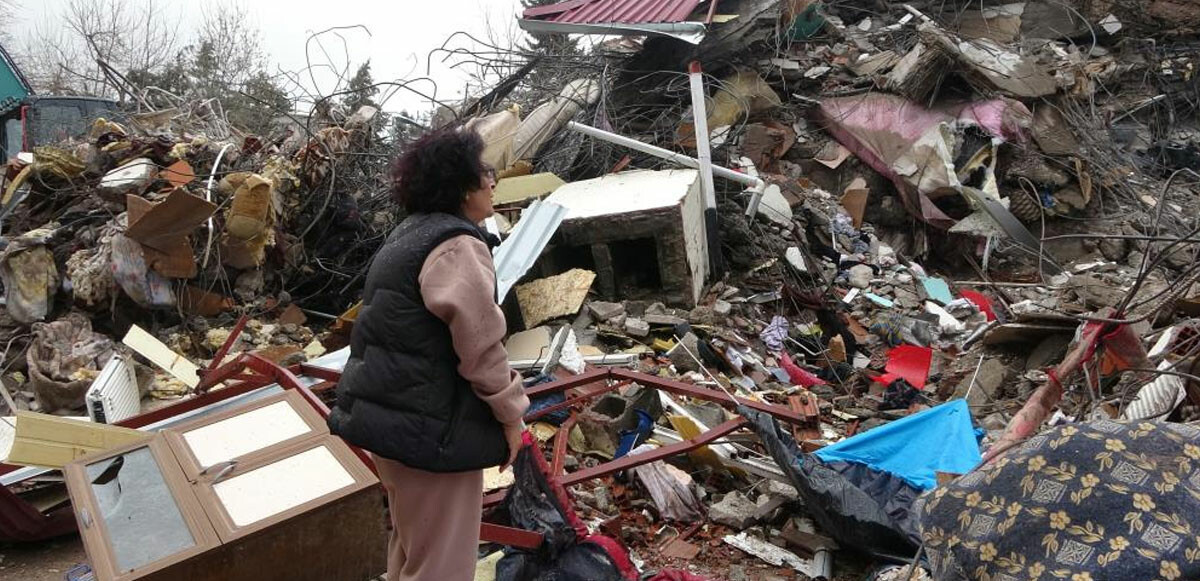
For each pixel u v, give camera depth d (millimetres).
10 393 5250
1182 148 11695
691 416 4793
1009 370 6250
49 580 3438
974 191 9781
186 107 10336
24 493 3848
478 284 2150
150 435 3230
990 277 9859
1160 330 5551
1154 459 1952
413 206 2316
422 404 2197
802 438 4957
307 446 3094
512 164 8320
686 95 10531
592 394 4559
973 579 1964
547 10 10250
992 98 10555
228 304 6312
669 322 6609
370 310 2232
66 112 12961
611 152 9062
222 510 2783
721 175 8172
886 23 12734
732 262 8398
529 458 3217
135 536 2684
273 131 10203
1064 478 1980
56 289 5992
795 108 11164
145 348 4887
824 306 8047
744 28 10734
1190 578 1760
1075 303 7832
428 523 2365
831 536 3811
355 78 10141
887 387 6438
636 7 9984
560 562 3043
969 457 4086
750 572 3703
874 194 10602
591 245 6988
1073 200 10375
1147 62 12820
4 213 6980
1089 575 1790
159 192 6418
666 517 4035
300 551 2811
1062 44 13203
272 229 6438
